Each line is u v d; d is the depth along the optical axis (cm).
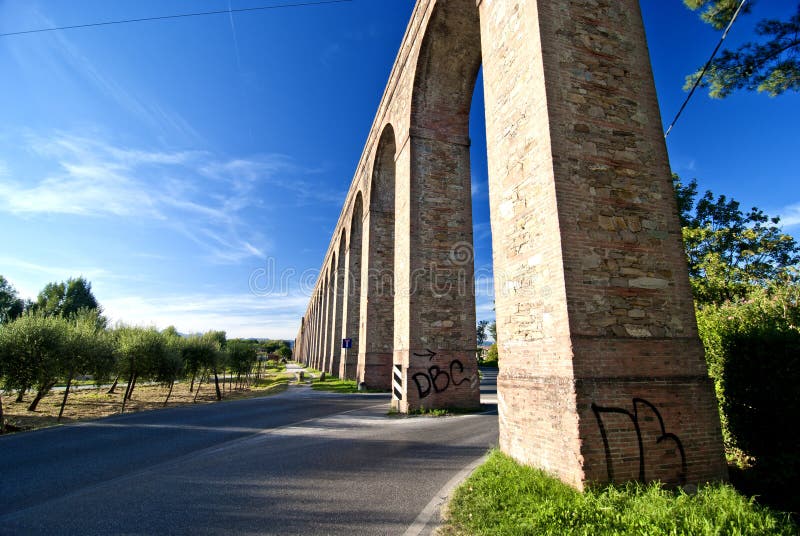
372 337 1988
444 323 1206
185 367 2116
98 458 693
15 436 921
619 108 628
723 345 635
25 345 1305
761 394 563
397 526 399
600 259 546
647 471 473
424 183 1277
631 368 510
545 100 584
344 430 925
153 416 1225
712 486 470
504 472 525
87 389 2497
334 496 486
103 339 1630
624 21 680
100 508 455
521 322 605
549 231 555
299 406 1423
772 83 923
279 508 449
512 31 696
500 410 640
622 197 587
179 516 429
